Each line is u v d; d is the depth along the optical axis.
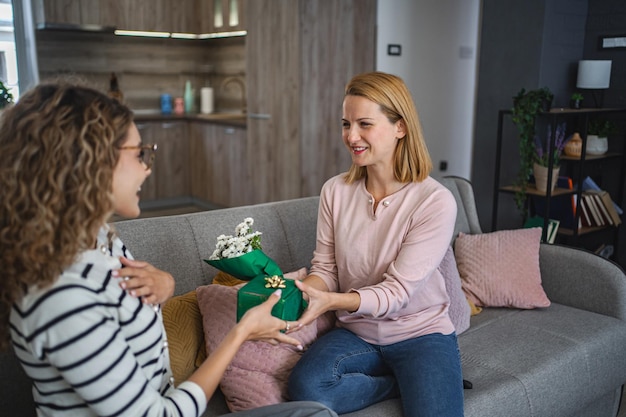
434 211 1.58
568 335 2.06
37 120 0.91
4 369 1.42
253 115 5.14
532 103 3.79
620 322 2.19
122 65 6.36
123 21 5.95
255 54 5.02
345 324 1.70
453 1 5.26
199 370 1.09
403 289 1.53
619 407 2.47
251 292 1.37
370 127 1.58
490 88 4.88
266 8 4.81
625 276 2.23
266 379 1.54
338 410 1.50
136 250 1.75
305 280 1.72
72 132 0.92
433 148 5.37
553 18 4.41
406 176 1.63
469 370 1.80
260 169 5.18
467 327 2.12
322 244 1.78
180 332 1.58
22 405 1.46
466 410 1.58
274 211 2.10
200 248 1.88
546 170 3.83
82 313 0.90
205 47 6.91
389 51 4.97
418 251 1.56
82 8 5.67
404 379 1.52
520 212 4.77
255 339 1.23
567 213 4.09
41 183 0.90
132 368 0.94
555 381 1.84
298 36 4.49
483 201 5.11
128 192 1.02
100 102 0.97
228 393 1.54
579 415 2.06
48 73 5.87
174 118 6.14
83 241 0.94
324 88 4.73
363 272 1.66
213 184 6.00
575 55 4.62
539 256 2.44
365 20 4.81
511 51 4.65
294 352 1.63
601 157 4.11
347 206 1.72
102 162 0.94
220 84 6.78
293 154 4.76
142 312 1.03
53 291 0.90
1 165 0.91
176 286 1.80
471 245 2.45
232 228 1.97
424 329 1.63
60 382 0.95
